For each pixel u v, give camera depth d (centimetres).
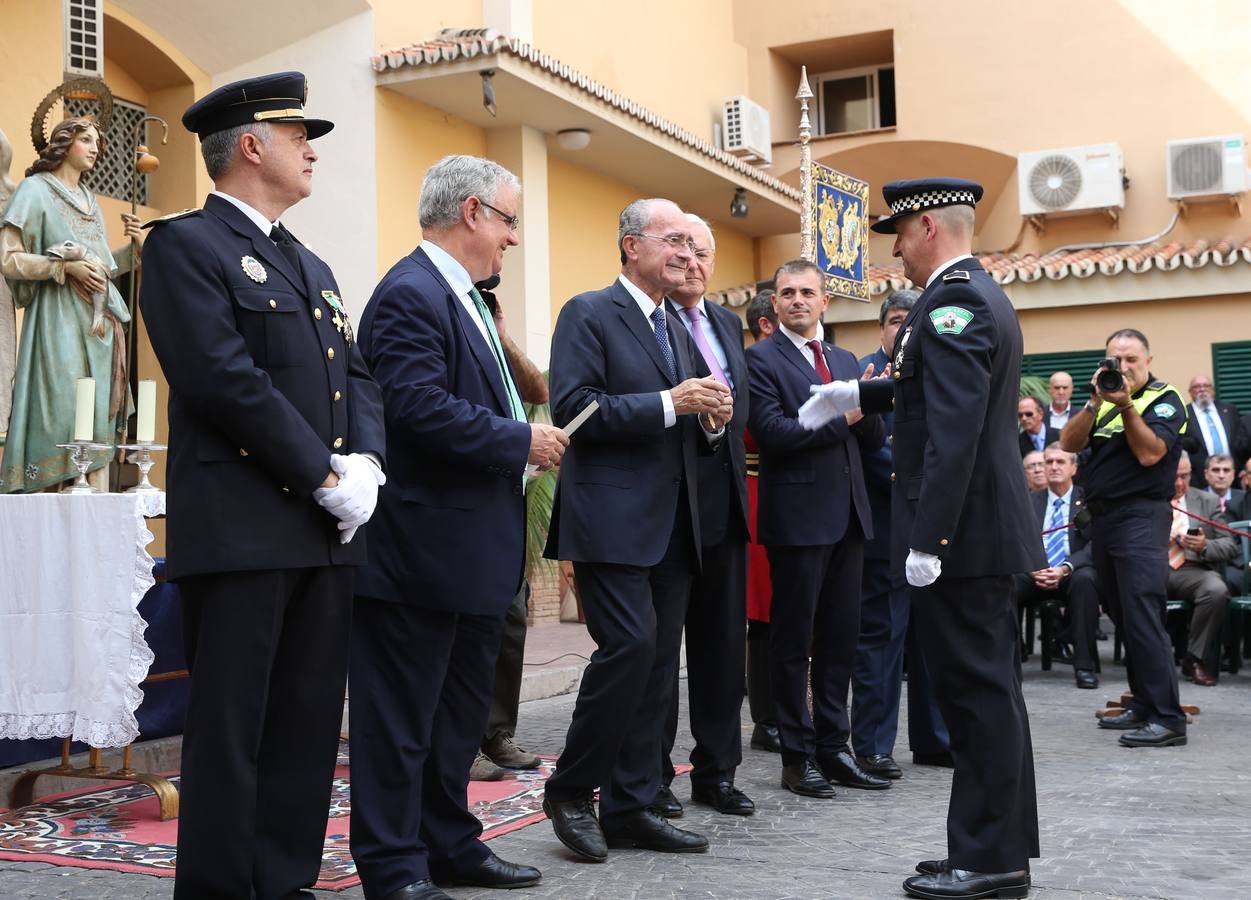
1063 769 549
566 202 1212
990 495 357
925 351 362
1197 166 1511
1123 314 1448
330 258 991
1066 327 1468
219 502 283
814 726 521
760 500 500
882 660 541
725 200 1410
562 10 1237
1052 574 855
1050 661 909
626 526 396
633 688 392
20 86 700
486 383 361
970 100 1642
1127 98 1587
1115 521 633
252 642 285
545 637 993
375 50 982
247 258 293
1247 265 1379
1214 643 843
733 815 458
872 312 1497
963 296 359
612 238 1284
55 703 429
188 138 966
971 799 354
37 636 430
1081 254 1536
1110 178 1548
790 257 1638
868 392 441
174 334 279
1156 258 1406
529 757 541
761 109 1598
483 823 442
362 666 341
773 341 518
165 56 948
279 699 299
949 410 353
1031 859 394
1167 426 623
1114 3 1591
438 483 345
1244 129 1544
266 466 284
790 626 494
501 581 349
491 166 370
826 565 507
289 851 300
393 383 342
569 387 409
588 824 398
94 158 589
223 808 281
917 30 1655
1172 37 1571
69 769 469
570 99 1036
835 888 363
